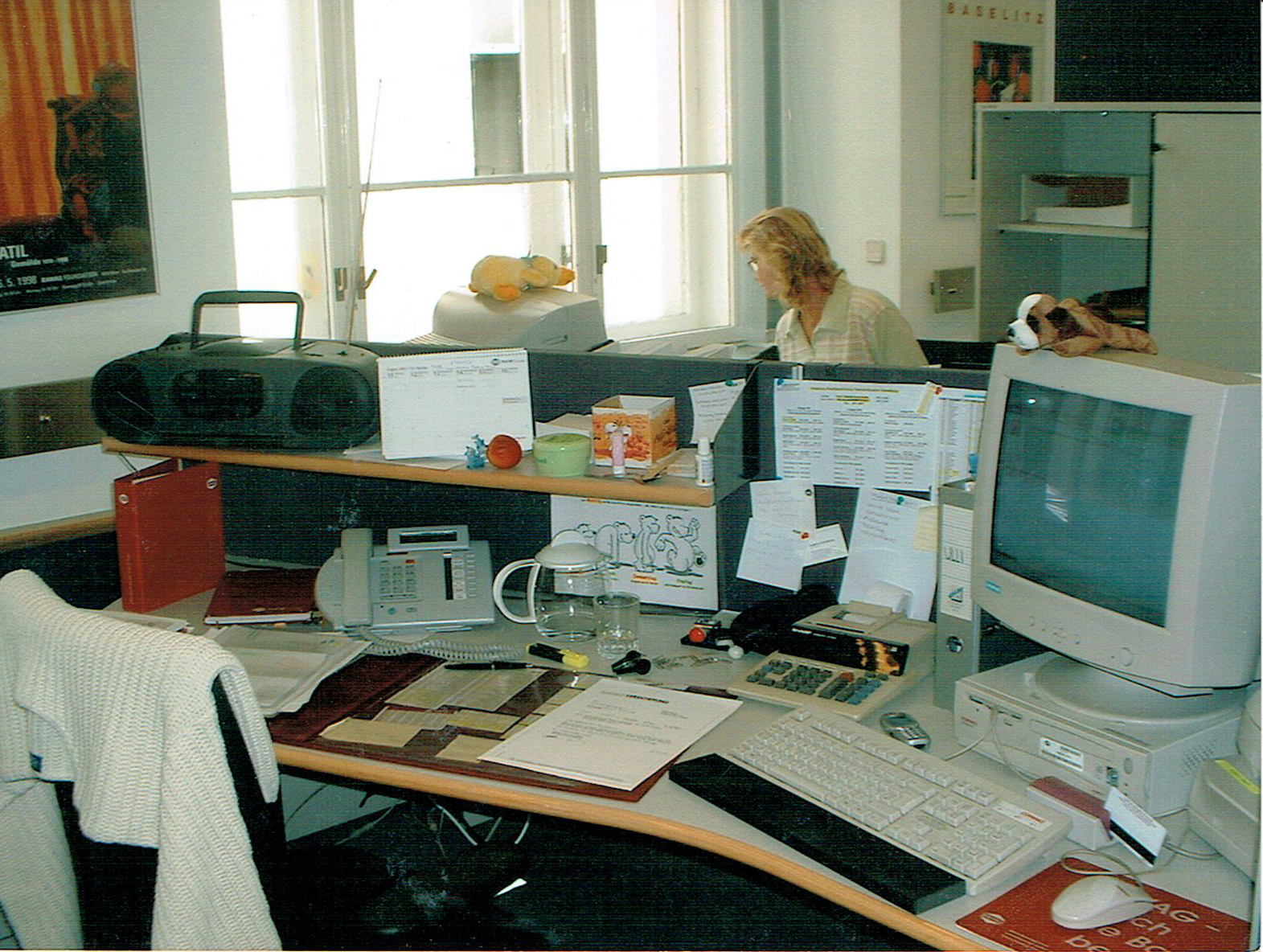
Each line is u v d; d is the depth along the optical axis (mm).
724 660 1927
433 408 2062
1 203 2172
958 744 1609
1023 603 1558
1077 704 1473
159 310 2484
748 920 2377
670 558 2123
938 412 1842
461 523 2268
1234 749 1433
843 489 1962
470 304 2436
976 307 3133
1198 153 2674
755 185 4566
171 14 2426
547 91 3869
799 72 4516
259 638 2027
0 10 2133
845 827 1392
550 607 2154
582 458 1923
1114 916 1217
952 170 4469
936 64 4336
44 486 2320
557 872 2572
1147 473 1383
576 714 1744
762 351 2854
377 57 3344
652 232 4324
